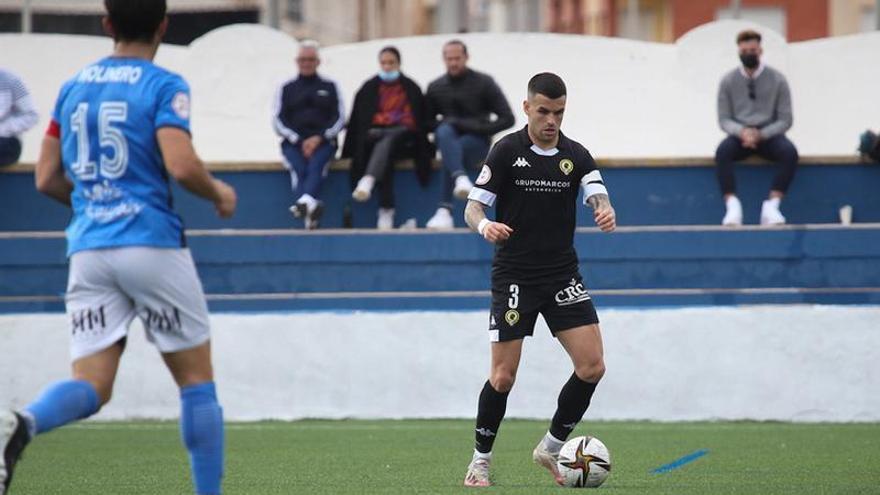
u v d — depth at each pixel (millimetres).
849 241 40875
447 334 38875
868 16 91250
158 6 16938
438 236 41125
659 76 52219
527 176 22406
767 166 44531
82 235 16500
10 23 65625
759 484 24531
